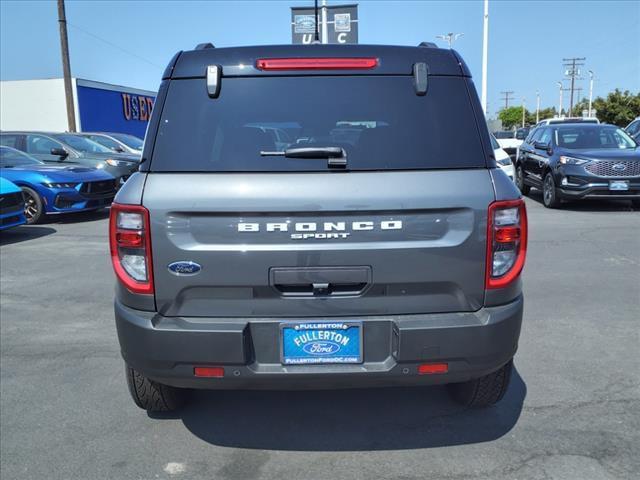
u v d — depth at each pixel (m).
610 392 3.61
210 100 2.72
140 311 2.66
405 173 2.59
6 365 4.19
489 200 2.59
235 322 2.61
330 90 2.74
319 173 2.57
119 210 2.61
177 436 3.20
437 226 2.58
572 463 2.86
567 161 11.14
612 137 11.88
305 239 2.54
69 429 3.28
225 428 3.29
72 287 6.30
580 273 6.50
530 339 4.52
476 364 2.65
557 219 10.33
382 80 2.75
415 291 2.62
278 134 2.68
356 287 2.61
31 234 9.67
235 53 2.77
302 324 2.60
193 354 2.59
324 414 3.44
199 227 2.56
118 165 12.96
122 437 3.19
